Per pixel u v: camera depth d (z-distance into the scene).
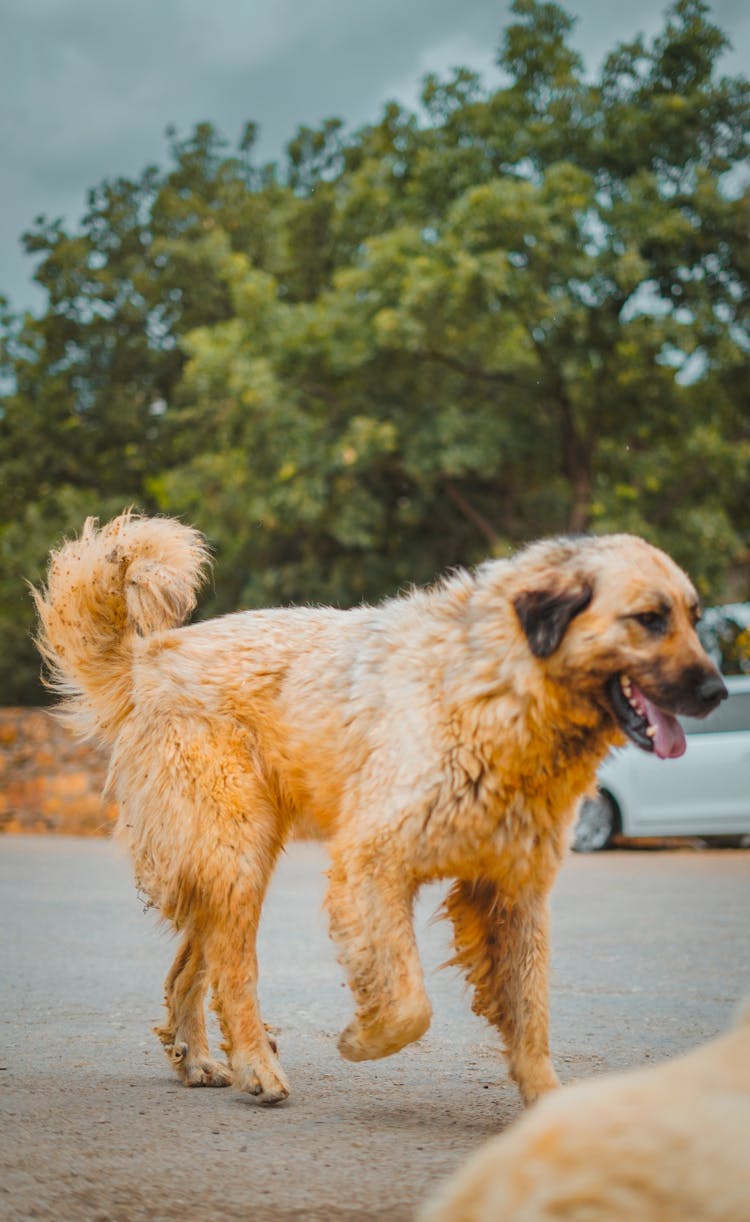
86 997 6.89
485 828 4.53
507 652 4.50
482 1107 4.70
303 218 35.00
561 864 4.73
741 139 25.72
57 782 21.11
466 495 29.34
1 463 41.41
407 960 4.54
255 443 27.17
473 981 4.77
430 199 26.53
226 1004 4.89
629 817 16.95
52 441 41.22
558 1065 5.25
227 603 31.47
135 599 5.39
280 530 28.94
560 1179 1.47
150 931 9.57
